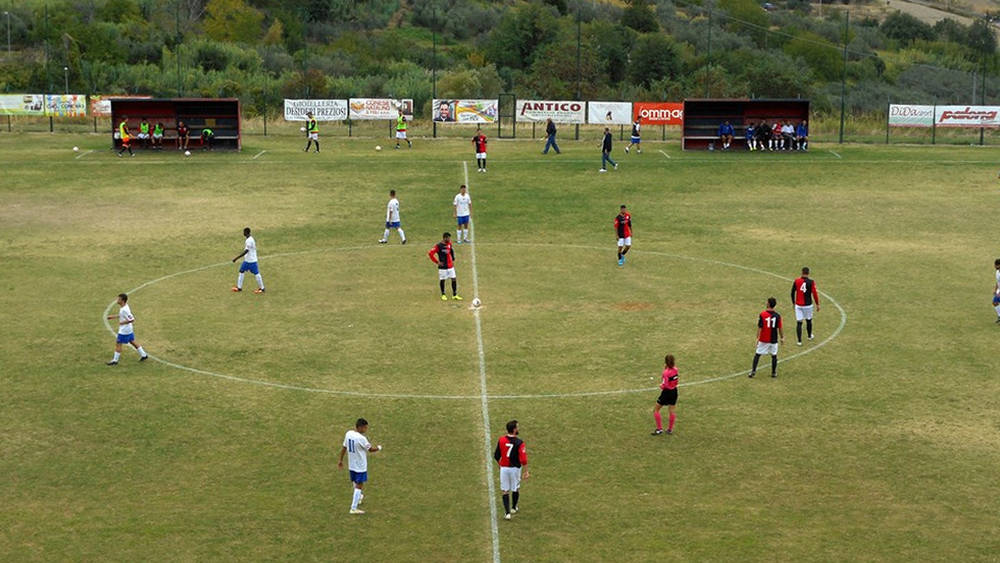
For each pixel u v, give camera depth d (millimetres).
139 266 37938
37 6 108125
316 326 30812
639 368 27328
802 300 29266
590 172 57844
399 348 28844
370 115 70000
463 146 67500
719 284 35906
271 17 121625
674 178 56375
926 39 138875
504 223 45562
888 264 38969
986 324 31391
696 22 133375
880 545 18250
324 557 17812
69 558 17688
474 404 24781
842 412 24359
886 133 74188
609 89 100250
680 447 22406
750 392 25688
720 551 18031
